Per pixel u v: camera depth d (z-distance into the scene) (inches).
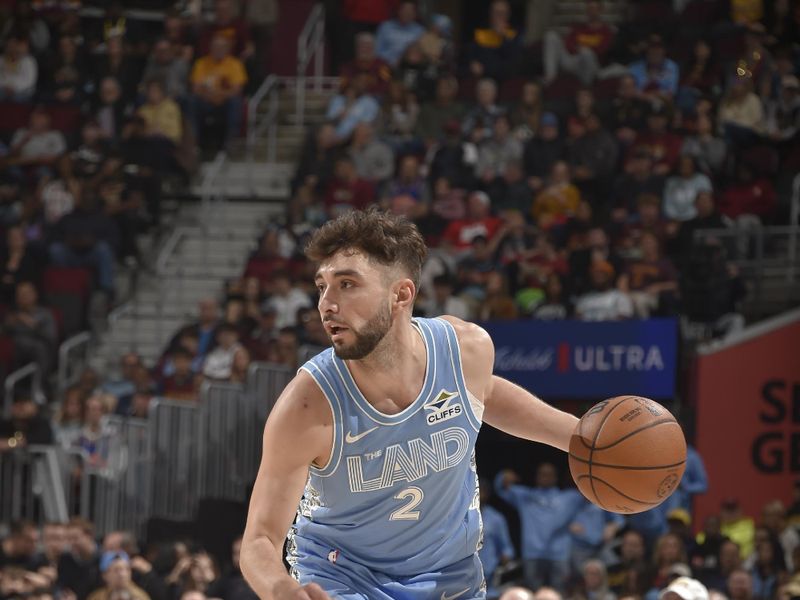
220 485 518.0
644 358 519.5
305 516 159.2
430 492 154.3
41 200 675.4
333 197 654.5
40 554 498.0
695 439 544.7
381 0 773.3
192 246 697.6
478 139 666.8
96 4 818.8
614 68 716.7
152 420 527.8
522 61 741.3
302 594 133.9
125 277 676.1
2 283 637.3
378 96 706.8
